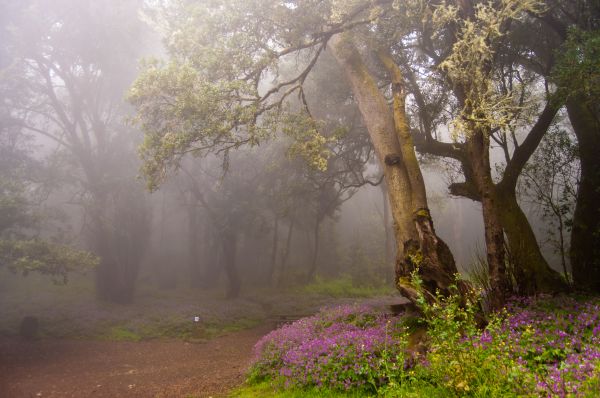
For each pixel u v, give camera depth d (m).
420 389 5.34
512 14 8.21
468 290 7.89
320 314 11.76
